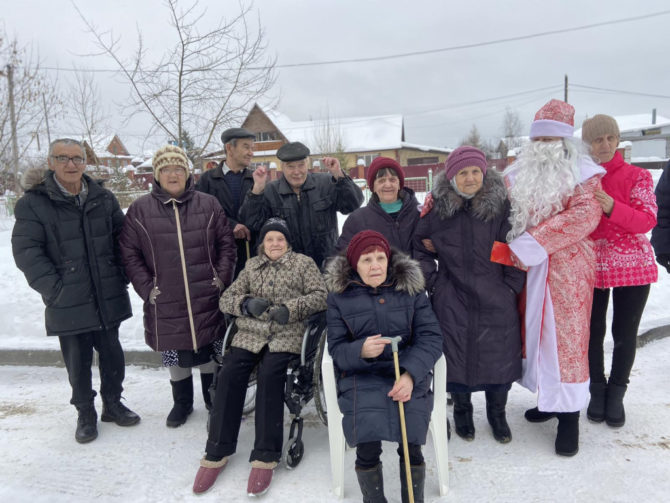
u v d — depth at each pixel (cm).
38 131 1216
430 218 290
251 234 354
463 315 276
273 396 268
